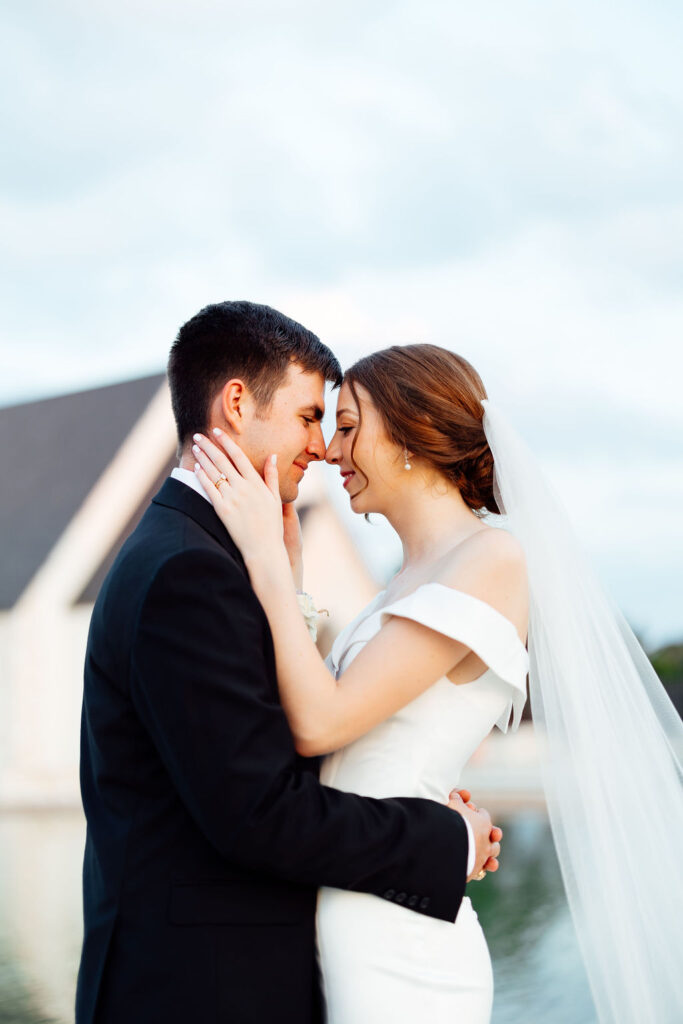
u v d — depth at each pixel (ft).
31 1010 13.60
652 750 6.78
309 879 5.37
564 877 6.61
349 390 6.75
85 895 5.94
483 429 6.79
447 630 5.86
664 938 6.51
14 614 53.83
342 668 6.41
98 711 5.82
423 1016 5.71
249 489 6.14
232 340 6.54
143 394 61.82
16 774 51.49
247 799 5.17
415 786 6.04
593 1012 13.30
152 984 5.34
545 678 6.67
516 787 46.47
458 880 5.75
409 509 6.75
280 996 5.48
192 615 5.42
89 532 53.67
